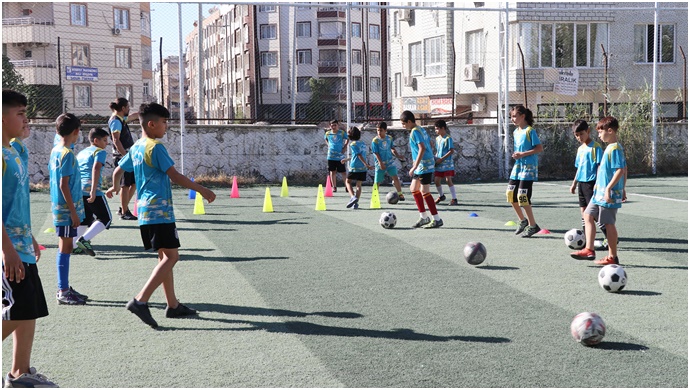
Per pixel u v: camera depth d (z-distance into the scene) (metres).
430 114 33.31
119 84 39.47
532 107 28.95
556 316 5.42
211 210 13.02
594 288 6.38
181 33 17.53
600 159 8.45
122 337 4.99
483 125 20.14
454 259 7.85
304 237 9.55
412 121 10.32
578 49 28.98
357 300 5.97
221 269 7.37
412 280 6.75
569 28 28.83
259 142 18.77
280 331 5.07
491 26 29.77
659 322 5.23
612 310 5.59
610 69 29.17
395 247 8.68
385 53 39.00
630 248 8.48
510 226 10.53
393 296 6.10
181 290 6.43
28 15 37.62
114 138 11.13
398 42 37.66
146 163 5.36
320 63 60.72
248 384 4.02
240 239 9.42
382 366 4.30
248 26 62.28
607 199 7.37
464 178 20.11
